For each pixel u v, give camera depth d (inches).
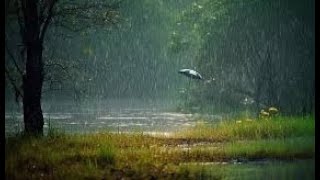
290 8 3496.6
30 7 1568.7
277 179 899.4
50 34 2357.3
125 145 1380.4
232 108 3863.2
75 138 1397.6
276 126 1600.6
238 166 1058.1
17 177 885.2
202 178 911.7
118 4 1840.6
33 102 1568.7
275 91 3422.7
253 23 3826.3
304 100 3002.0
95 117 3287.4
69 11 1726.1
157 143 1469.0
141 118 3240.7
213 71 4180.6
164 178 897.5
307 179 891.4
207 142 1519.4
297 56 3432.6
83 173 909.8
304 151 1199.6
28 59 1576.0
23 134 1467.8
